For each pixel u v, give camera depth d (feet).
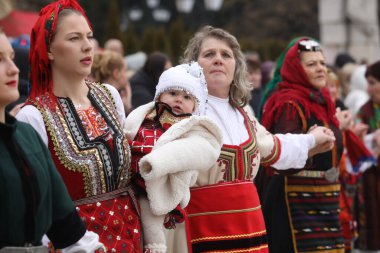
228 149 21.47
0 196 14.96
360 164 31.73
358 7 93.04
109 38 73.92
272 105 27.02
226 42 22.80
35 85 18.21
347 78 48.65
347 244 31.86
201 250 21.12
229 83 22.44
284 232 26.30
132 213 18.33
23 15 49.80
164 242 18.99
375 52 94.43
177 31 77.97
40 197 15.38
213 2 110.83
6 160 15.10
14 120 15.51
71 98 18.24
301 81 27.09
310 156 25.36
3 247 15.05
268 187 26.91
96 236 16.83
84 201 17.69
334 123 27.27
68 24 18.11
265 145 23.32
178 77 20.18
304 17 158.30
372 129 35.83
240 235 21.22
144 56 52.90
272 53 88.07
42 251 15.49
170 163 18.24
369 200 35.29
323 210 26.50
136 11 124.88
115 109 19.11
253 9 159.94
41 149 15.94
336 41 93.86
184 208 20.74
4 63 15.49
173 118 19.93
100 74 29.37
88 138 17.80
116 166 18.01
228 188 21.33
